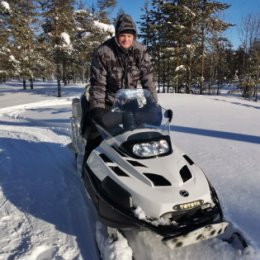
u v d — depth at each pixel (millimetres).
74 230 3131
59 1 25562
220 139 6402
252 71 32312
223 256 2639
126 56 3410
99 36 28938
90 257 2693
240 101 15531
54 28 25672
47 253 2762
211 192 2707
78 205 3658
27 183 4367
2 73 26859
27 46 27812
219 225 2486
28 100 21328
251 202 3475
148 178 2590
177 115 10047
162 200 2449
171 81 25859
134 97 3191
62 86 34250
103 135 3123
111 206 2627
